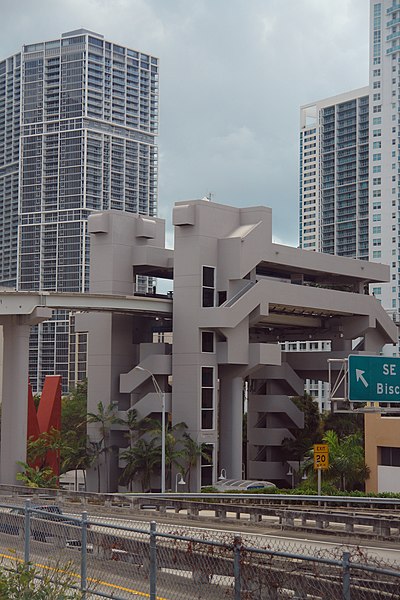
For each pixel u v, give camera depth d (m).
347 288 97.50
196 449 74.56
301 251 84.44
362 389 39.72
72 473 134.75
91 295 72.25
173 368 77.62
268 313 82.31
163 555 17.00
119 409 82.62
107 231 82.75
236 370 79.81
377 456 63.53
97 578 17.05
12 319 71.19
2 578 13.81
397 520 31.77
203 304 77.31
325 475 63.56
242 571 14.65
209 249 78.19
